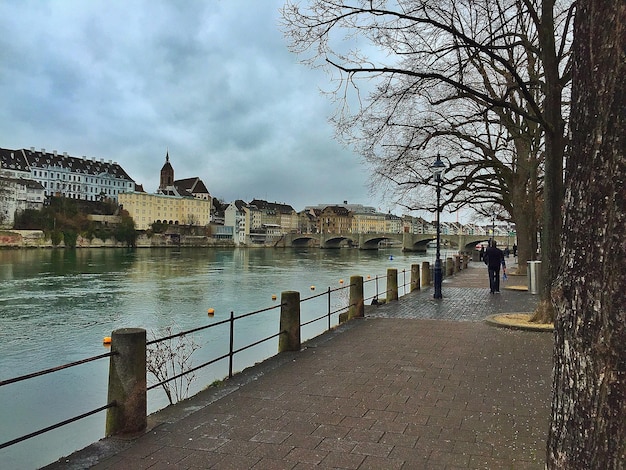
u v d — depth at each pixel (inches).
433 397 260.2
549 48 442.3
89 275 2075.5
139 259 3346.5
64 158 6063.0
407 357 353.7
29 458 396.5
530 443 199.2
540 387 279.1
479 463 180.9
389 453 189.8
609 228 89.2
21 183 4869.6
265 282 1830.7
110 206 5733.3
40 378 611.5
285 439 203.6
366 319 538.6
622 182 88.0
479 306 654.5
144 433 210.1
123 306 1234.0
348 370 316.5
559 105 449.1
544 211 475.8
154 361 488.1
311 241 6919.3
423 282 960.3
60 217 4815.5
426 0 392.5
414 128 613.6
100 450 192.5
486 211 1338.6
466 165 890.7
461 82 438.3
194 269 2492.6
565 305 96.3
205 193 7249.0
